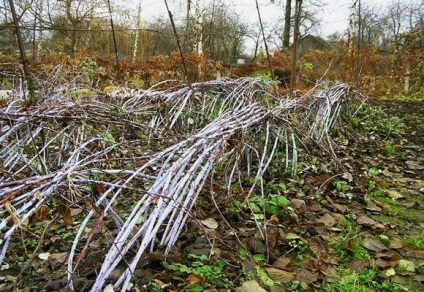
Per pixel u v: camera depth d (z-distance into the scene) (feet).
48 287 5.58
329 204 8.83
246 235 7.08
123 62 28.32
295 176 9.91
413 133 16.56
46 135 9.09
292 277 6.09
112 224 7.20
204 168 6.67
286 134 10.19
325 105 13.70
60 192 5.79
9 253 6.55
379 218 8.52
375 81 36.01
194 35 35.70
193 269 5.97
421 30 38.37
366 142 14.49
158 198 5.95
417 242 7.39
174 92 13.91
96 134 9.43
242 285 5.77
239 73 32.50
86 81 20.15
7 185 4.97
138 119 13.00
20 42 8.73
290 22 55.93
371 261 6.73
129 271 5.25
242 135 7.89
